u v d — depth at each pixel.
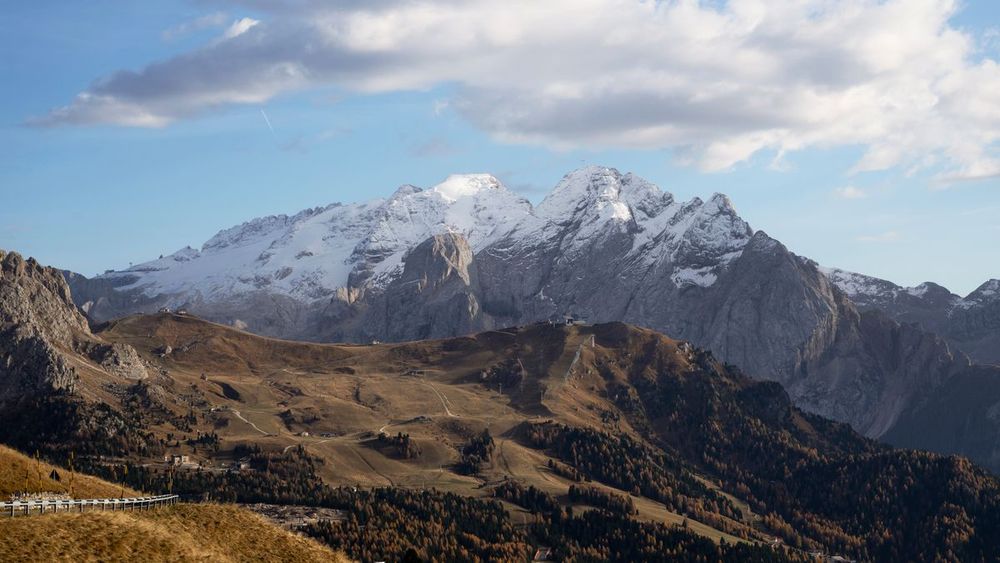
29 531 144.00
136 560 147.12
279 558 171.75
